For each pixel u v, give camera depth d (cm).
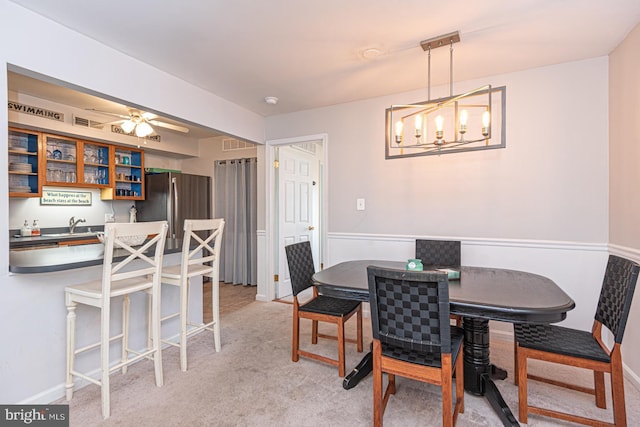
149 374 227
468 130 302
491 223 294
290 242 446
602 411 183
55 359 198
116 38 226
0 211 176
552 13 199
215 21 206
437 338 147
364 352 262
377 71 281
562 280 270
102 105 371
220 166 533
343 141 365
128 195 464
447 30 218
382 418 170
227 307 387
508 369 232
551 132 272
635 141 214
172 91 287
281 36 225
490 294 173
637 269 151
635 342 212
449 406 147
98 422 175
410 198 329
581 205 263
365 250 353
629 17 203
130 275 197
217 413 183
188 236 237
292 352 246
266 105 371
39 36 197
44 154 369
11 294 179
